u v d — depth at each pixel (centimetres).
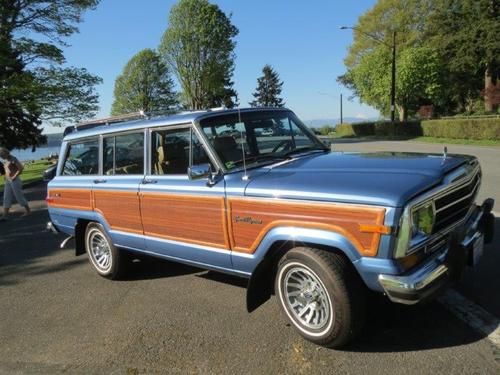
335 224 344
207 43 5453
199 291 525
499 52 4056
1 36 2486
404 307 430
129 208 521
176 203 462
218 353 386
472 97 5156
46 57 2570
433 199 342
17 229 969
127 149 527
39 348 425
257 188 392
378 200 323
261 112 493
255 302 399
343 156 443
